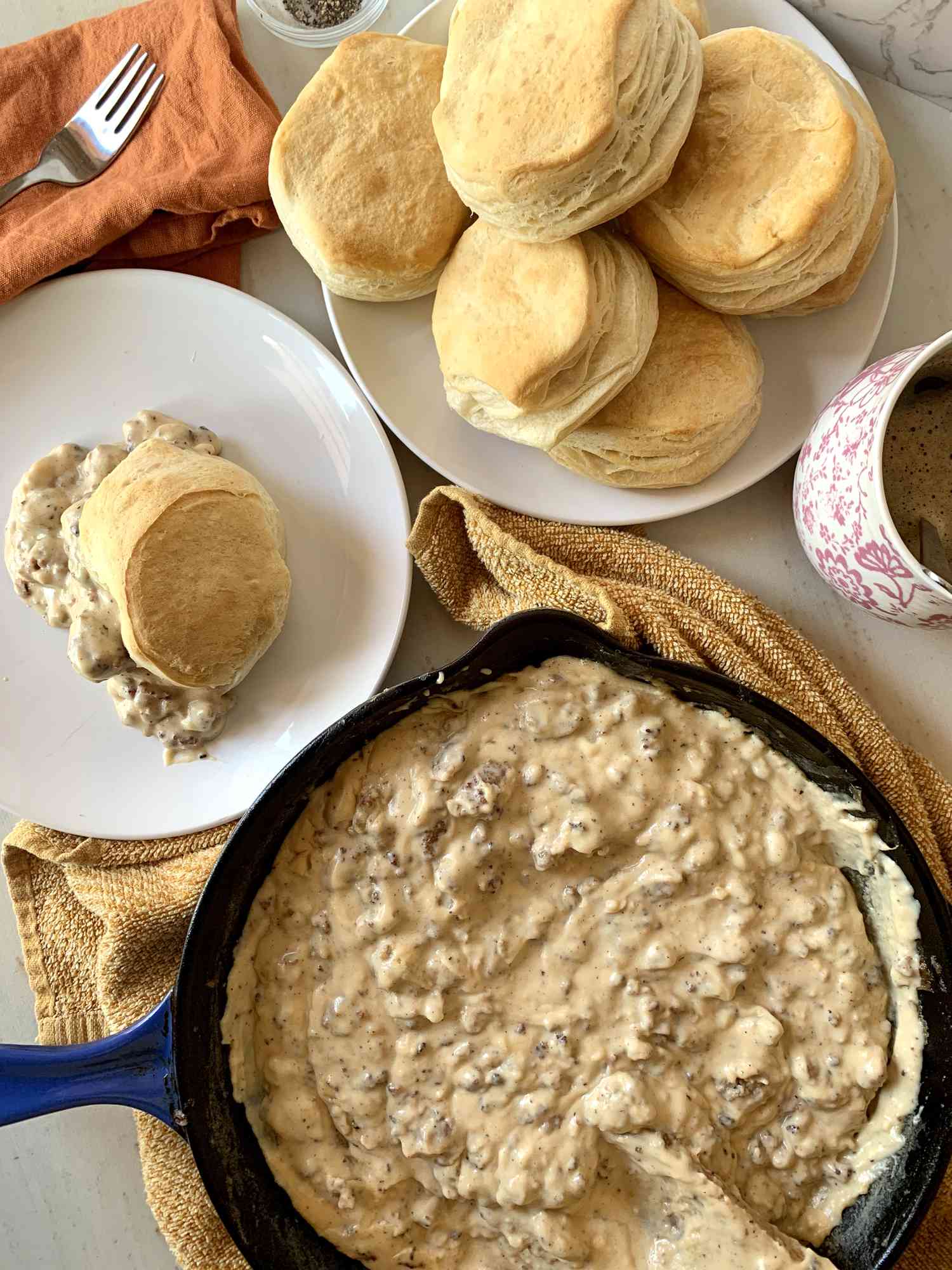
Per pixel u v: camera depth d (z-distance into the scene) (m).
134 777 0.47
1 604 0.48
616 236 0.43
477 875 0.41
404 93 0.43
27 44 0.48
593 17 0.36
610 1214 0.41
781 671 0.45
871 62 0.48
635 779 0.41
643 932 0.41
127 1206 0.49
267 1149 0.42
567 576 0.44
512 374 0.40
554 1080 0.41
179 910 0.45
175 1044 0.38
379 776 0.42
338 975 0.42
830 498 0.41
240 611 0.44
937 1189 0.39
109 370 0.48
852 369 0.46
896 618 0.43
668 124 0.39
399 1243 0.42
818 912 0.41
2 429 0.48
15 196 0.48
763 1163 0.41
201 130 0.47
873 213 0.43
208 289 0.47
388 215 0.43
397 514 0.47
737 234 0.40
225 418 0.48
